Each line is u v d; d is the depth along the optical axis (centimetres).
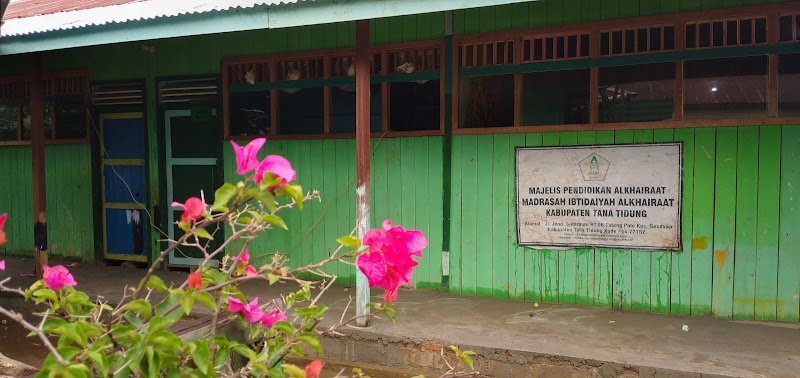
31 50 525
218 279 178
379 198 589
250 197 162
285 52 616
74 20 515
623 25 493
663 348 410
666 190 489
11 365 213
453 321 479
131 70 686
